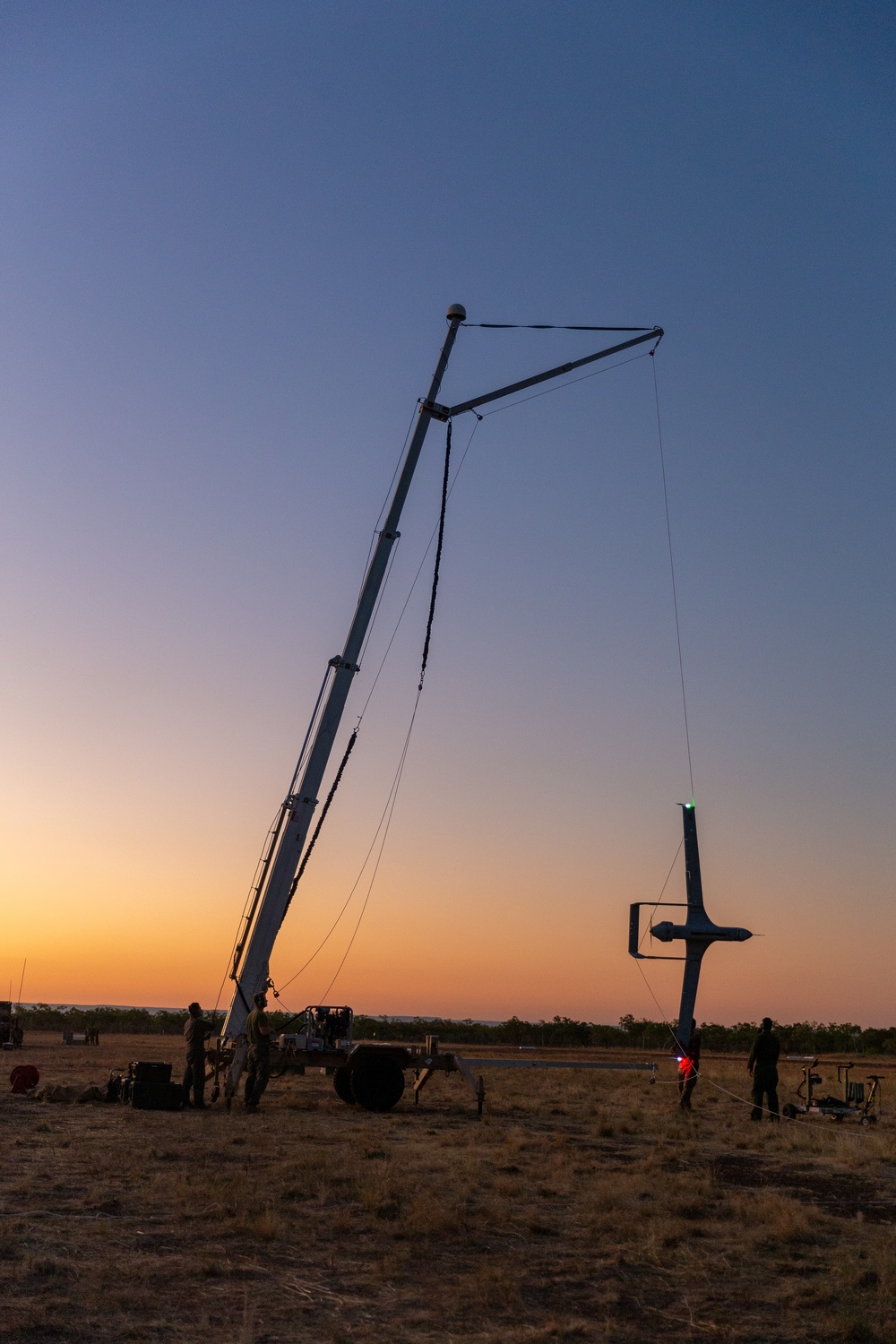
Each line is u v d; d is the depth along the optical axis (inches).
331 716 898.1
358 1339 290.4
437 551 958.4
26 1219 405.4
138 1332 285.1
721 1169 608.4
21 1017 3297.2
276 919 863.7
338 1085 903.1
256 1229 393.1
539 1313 322.7
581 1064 1277.1
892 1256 389.1
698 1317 322.3
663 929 1010.7
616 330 1058.7
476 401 984.3
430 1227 409.1
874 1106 960.3
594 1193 508.7
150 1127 684.7
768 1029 877.2
